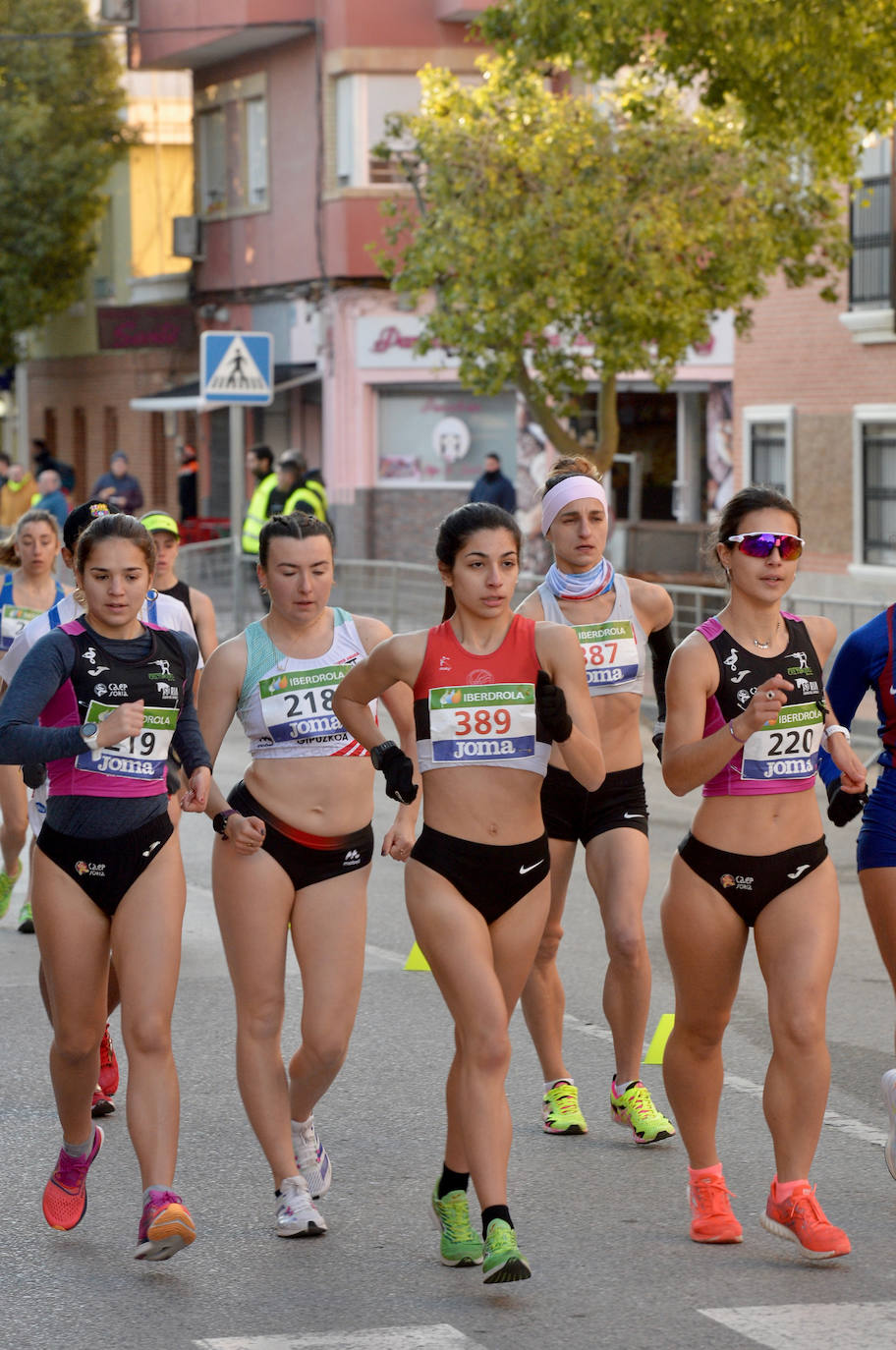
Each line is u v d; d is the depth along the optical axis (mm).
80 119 51344
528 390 28859
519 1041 10469
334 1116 9117
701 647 7266
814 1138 7180
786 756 7195
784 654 7277
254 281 45031
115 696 7277
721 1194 7461
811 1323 6574
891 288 28875
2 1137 8812
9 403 64375
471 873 7008
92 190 51219
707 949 7273
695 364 38344
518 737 7031
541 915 7180
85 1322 6656
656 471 39906
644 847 8969
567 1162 8484
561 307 26969
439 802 7062
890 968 8109
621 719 9016
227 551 30203
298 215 43219
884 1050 10172
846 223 29891
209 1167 8398
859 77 20109
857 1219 7648
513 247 27000
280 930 7633
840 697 8250
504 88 28547
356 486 41781
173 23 44500
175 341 48062
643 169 27672
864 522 30375
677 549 31672
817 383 31094
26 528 12414
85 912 7277
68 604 9328
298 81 43031
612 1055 10172
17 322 51438
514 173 28125
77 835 7223
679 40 20828
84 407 56375
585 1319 6648
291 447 45281
